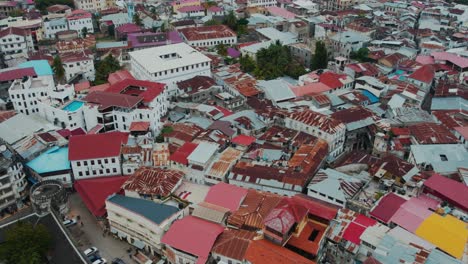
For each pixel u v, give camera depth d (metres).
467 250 83.88
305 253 82.94
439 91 151.88
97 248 95.31
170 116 141.50
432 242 85.25
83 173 110.56
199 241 84.56
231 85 157.50
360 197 99.88
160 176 102.12
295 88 153.62
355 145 130.88
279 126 129.12
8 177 102.00
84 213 106.19
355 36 199.38
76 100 132.62
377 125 127.75
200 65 164.88
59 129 126.75
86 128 129.50
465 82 164.88
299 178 102.75
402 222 90.31
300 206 87.81
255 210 92.88
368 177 106.12
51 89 140.12
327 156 116.94
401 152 119.75
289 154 116.56
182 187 104.19
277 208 86.75
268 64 178.75
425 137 121.06
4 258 85.19
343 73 167.25
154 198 98.44
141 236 93.38
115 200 96.38
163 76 155.75
